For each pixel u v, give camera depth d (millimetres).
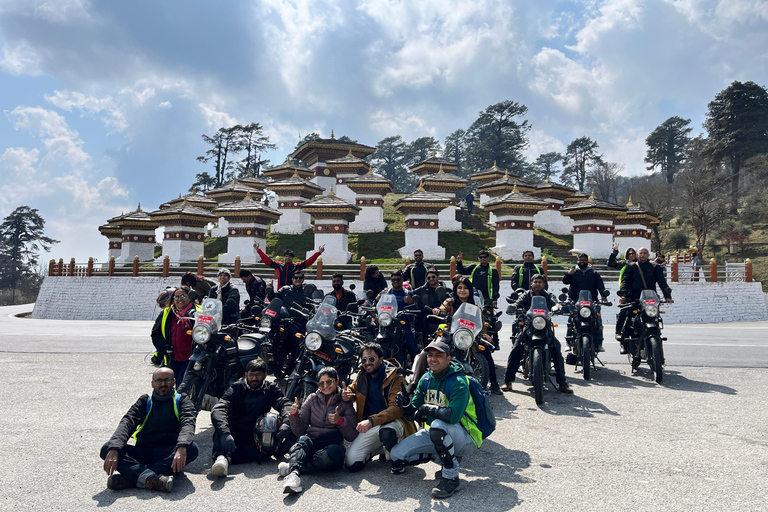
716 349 12477
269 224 42562
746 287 24734
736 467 4691
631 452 5133
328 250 28734
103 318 25859
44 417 6242
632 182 109812
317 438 4688
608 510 3768
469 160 96688
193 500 3939
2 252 87750
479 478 4457
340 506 3850
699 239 60406
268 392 5102
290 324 7480
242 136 87125
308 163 52250
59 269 29297
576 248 32938
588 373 8711
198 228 32219
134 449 4438
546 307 7523
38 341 13586
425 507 3834
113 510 3725
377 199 36531
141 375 8945
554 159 112000
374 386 4820
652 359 8664
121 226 34688
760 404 7098
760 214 67250
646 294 8719
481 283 9398
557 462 4859
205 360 5742
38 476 4383
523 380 8992
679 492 4109
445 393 4383
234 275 24219
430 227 30000
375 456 5168
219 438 4609
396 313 7191
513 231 31078
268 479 4441
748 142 77062
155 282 25812
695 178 62156
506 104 92750
